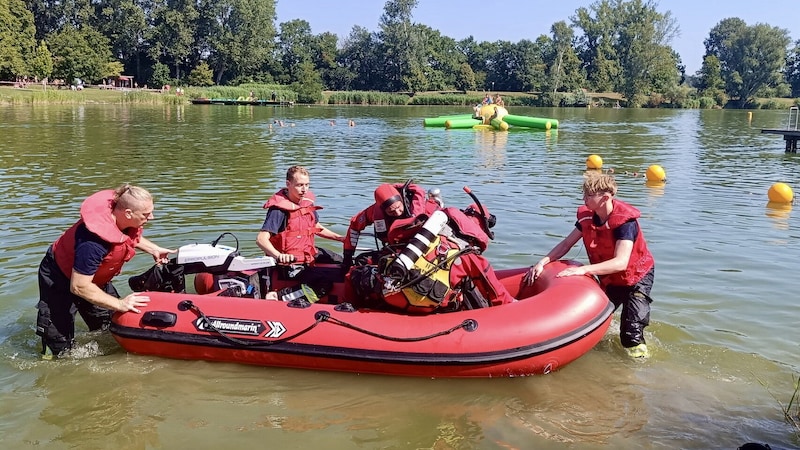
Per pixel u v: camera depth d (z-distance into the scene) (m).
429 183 11.40
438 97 68.88
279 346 4.25
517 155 16.59
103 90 53.16
